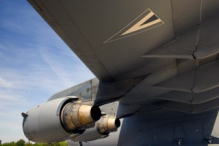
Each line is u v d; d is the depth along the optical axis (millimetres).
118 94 5902
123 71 5367
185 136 7672
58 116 5809
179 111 7680
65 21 3338
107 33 3699
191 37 4168
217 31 3994
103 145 9969
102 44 4027
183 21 3910
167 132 8109
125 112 8289
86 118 5723
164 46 4422
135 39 4008
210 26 4094
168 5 3387
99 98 6254
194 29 4203
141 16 3426
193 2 3529
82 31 3598
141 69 5273
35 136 6211
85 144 10734
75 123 5832
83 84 7047
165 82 5863
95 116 6250
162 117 8547
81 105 5922
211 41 3963
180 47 4199
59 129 5770
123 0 3053
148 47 4355
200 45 4008
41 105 6367
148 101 7531
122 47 4219
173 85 5719
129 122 9461
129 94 6852
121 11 3242
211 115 7727
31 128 6223
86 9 3111
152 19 3578
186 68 5570
